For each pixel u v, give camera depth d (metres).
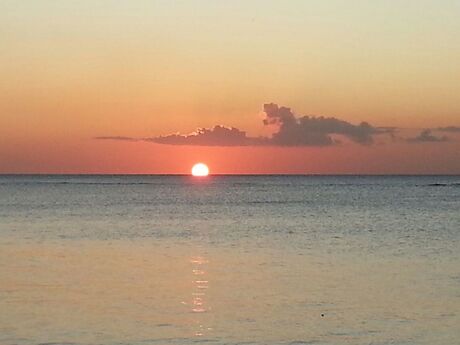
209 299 32.25
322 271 40.97
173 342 24.84
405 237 61.75
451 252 50.81
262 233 65.06
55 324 27.28
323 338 25.50
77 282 36.69
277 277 38.59
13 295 33.16
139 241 57.47
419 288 35.09
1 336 25.50
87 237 60.47
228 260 45.84
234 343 24.78
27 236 61.09
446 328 26.89
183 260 45.72
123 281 37.06
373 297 32.72
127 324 27.31
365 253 50.09
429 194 162.38
